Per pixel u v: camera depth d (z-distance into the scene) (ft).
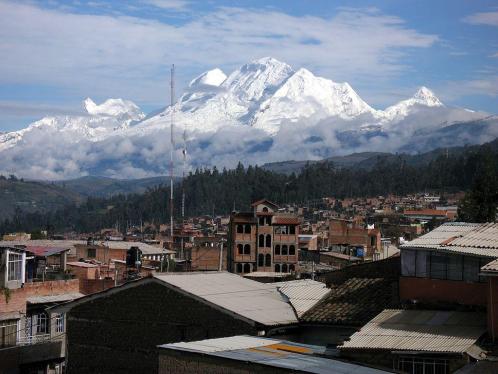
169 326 112.37
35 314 153.89
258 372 85.40
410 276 107.86
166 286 113.70
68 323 121.19
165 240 519.19
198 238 463.01
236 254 380.78
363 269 124.67
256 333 104.94
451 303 103.86
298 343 101.71
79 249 338.13
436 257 106.11
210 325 109.19
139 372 114.01
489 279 93.45
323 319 110.32
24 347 144.46
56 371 151.74
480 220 234.58
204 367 89.25
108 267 260.21
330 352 95.14
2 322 143.95
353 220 524.52
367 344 93.09
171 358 91.81
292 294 121.39
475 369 85.66
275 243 382.01
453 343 90.38
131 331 115.65
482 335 92.79
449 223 123.03
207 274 129.29
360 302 113.09
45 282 158.10
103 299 118.52
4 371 139.74
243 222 382.83
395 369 90.22
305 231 525.34
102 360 117.50
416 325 97.81
